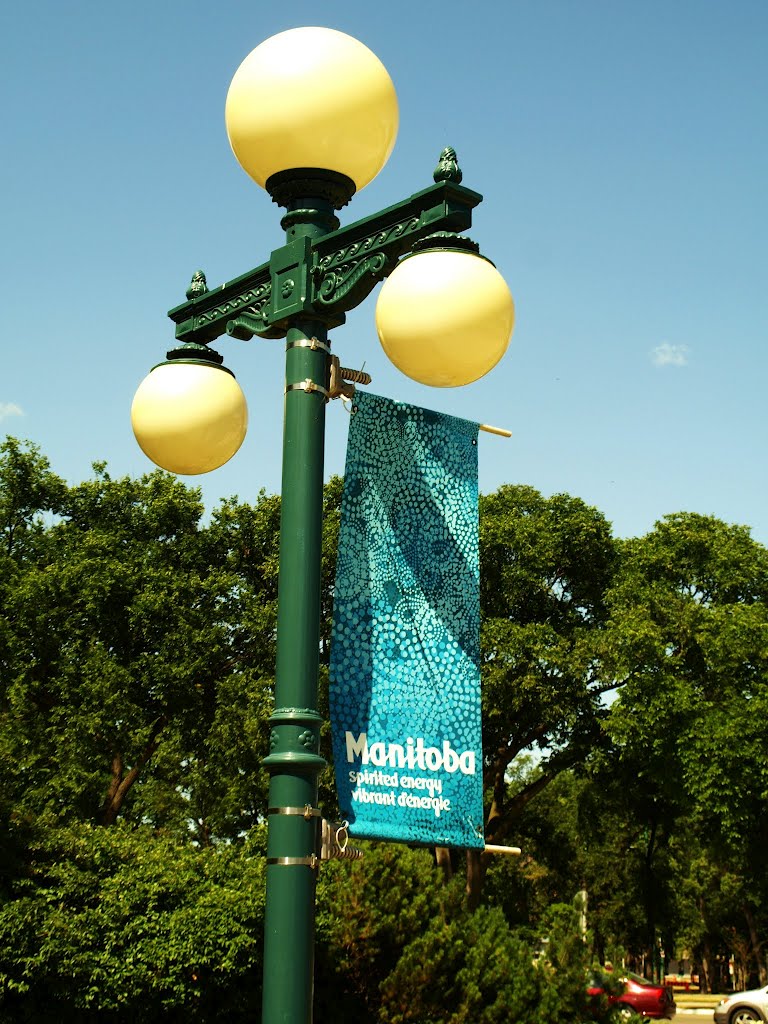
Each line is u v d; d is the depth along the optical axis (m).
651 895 37.44
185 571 30.62
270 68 4.61
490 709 28.11
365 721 4.37
